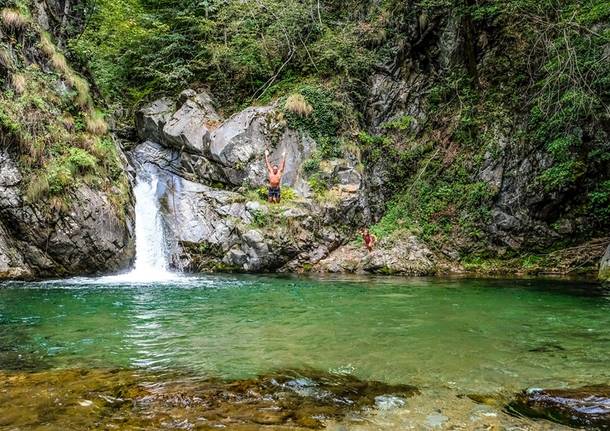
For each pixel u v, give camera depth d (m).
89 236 13.88
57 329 6.96
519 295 10.41
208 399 4.17
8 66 13.89
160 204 17.28
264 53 20.80
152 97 21.83
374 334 6.75
